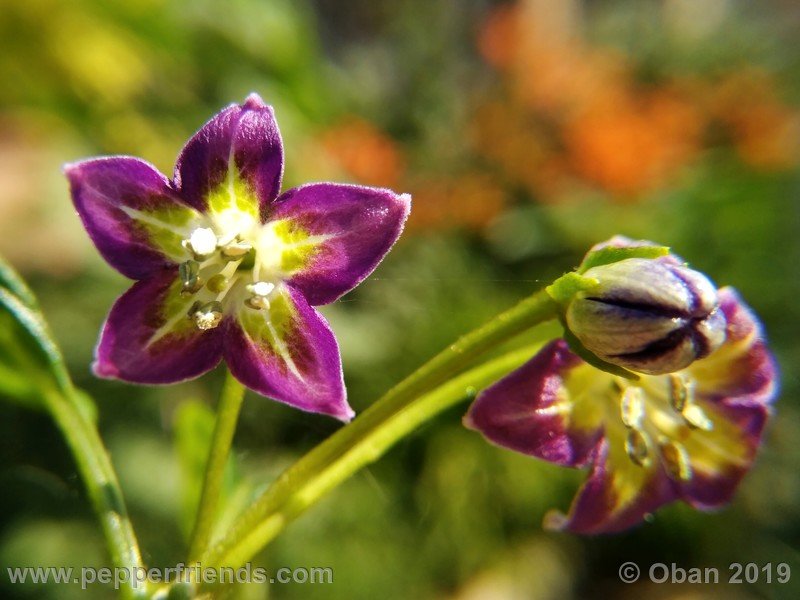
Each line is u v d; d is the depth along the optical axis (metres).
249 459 0.09
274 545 0.10
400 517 0.11
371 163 0.13
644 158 0.13
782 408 0.12
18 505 0.09
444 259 0.13
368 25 0.17
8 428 0.09
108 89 0.12
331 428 0.08
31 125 0.13
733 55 0.15
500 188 0.14
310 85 0.13
